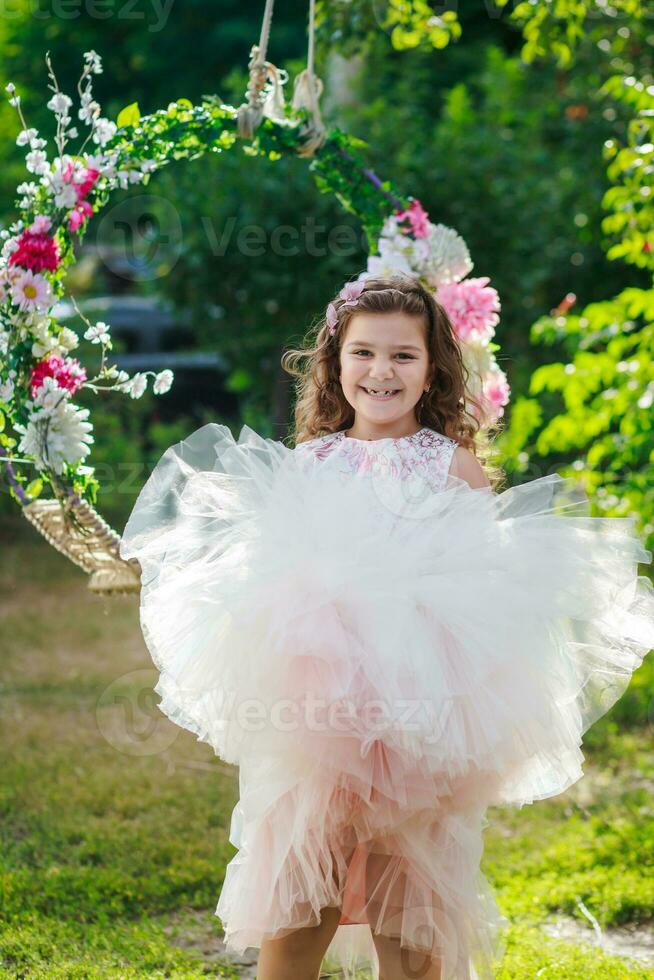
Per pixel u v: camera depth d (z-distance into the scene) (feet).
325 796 7.26
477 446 9.86
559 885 11.83
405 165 24.02
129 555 8.05
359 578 7.32
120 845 12.47
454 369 9.00
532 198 25.39
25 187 9.61
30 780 14.47
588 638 7.90
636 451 14.32
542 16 13.89
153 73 43.37
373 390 8.51
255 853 7.51
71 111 42.14
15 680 18.97
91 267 34.27
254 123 10.57
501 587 7.46
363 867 7.66
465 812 7.61
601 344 18.53
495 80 29.58
